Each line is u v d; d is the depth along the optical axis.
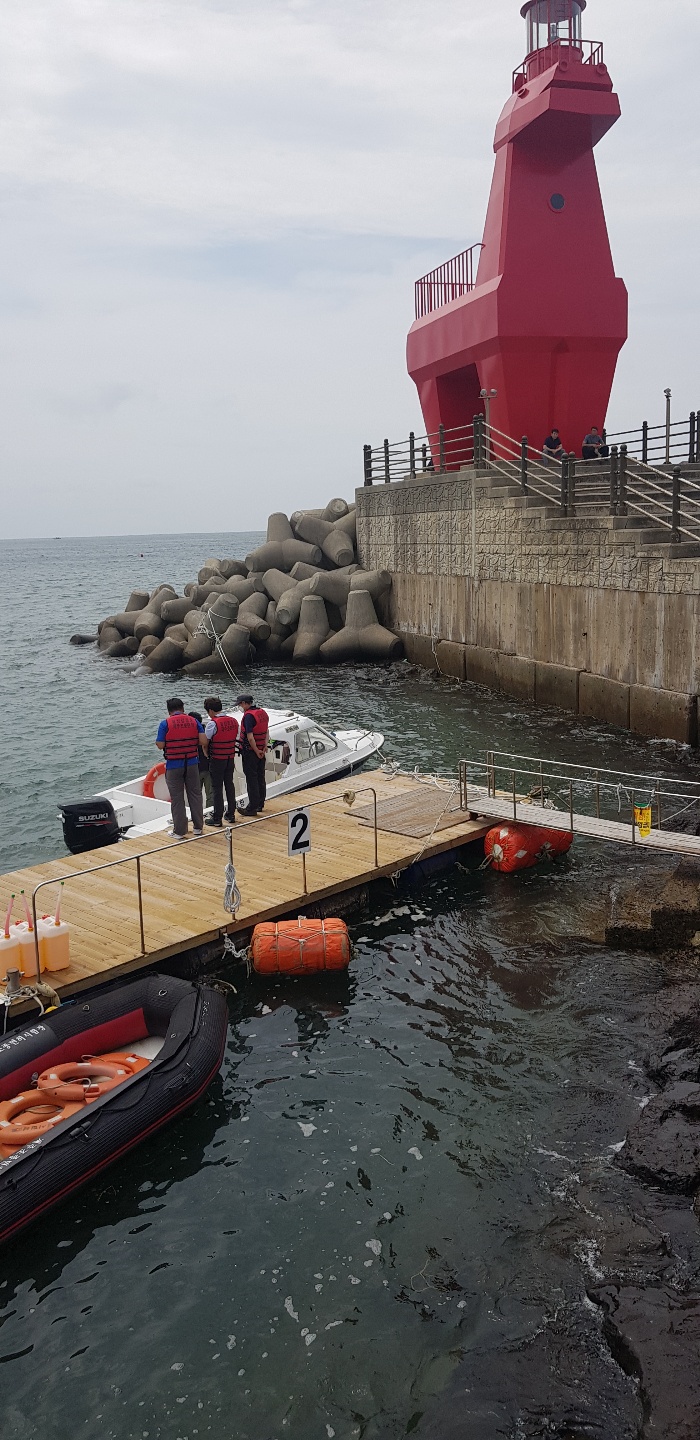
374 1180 7.99
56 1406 6.19
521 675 26.41
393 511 34.38
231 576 41.94
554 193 28.94
